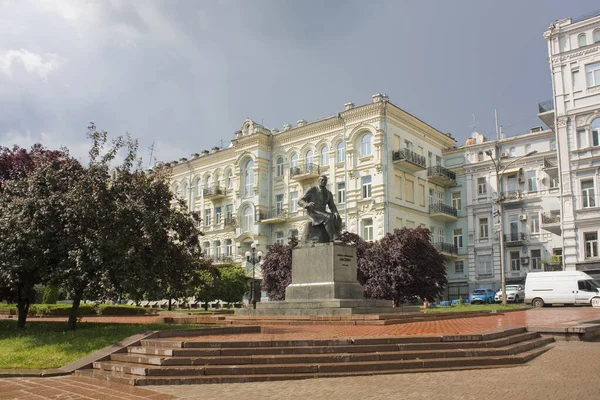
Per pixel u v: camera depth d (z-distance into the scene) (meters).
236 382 9.04
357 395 7.91
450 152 51.62
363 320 15.54
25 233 14.39
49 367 10.84
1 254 14.52
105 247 14.05
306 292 18.12
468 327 14.31
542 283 33.16
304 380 9.13
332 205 19.62
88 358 10.94
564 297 32.31
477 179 49.94
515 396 7.73
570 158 37.66
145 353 10.50
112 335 13.12
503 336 12.45
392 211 42.78
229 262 50.16
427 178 48.53
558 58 38.88
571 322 16.69
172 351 9.92
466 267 49.41
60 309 29.23
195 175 57.28
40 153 26.03
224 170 54.06
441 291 32.53
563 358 11.38
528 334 13.70
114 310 30.41
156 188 15.98
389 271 30.55
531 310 27.42
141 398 7.98
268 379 9.16
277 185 49.53
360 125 44.25
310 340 10.45
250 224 50.44
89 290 14.20
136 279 14.63
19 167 24.80
